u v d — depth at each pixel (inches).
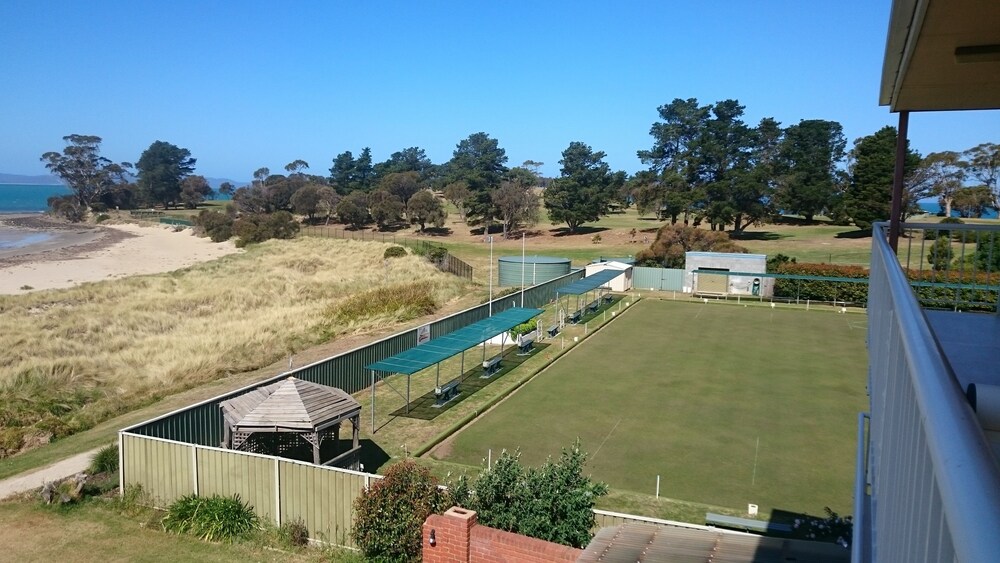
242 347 1064.8
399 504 449.4
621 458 650.2
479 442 697.0
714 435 713.6
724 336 1214.9
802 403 821.2
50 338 1096.2
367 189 4566.9
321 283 1727.4
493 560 370.6
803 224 3125.0
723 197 2728.8
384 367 749.3
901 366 101.1
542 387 894.4
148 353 1026.1
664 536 368.2
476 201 3341.5
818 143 3184.1
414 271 1865.2
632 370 978.7
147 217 4645.7
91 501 562.9
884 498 114.0
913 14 177.9
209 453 534.6
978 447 48.8
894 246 296.2
